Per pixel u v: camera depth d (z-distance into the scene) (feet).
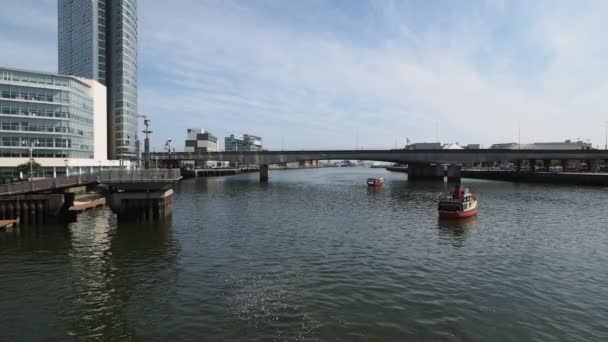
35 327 60.90
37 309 67.87
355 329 58.59
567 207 198.18
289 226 144.87
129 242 119.03
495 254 102.63
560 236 126.21
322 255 101.04
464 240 119.85
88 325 61.36
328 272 86.28
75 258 100.89
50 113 286.66
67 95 297.12
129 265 93.76
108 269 90.58
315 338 55.98
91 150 342.23
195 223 152.97
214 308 66.95
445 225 146.41
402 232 132.57
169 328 59.72
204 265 92.58
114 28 483.10
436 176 455.22
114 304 69.56
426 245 112.98
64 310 67.26
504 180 444.96
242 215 174.91
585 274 85.30
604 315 63.57
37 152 278.67
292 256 100.07
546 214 174.50
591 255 101.65
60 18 528.22
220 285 78.38
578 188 312.71
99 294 74.64
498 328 58.85
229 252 104.94
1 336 57.93
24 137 273.13
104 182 154.81
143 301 70.69
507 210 187.73
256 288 76.38
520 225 146.51
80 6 488.02
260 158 425.69
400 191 303.27
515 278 82.28
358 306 67.15
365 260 96.27
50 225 148.46
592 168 440.86
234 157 428.56
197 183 411.34
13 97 269.44
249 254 102.42
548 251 106.01
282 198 252.42
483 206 203.21
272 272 86.48
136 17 522.88
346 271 86.99
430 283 78.89
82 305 69.36
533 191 289.74
